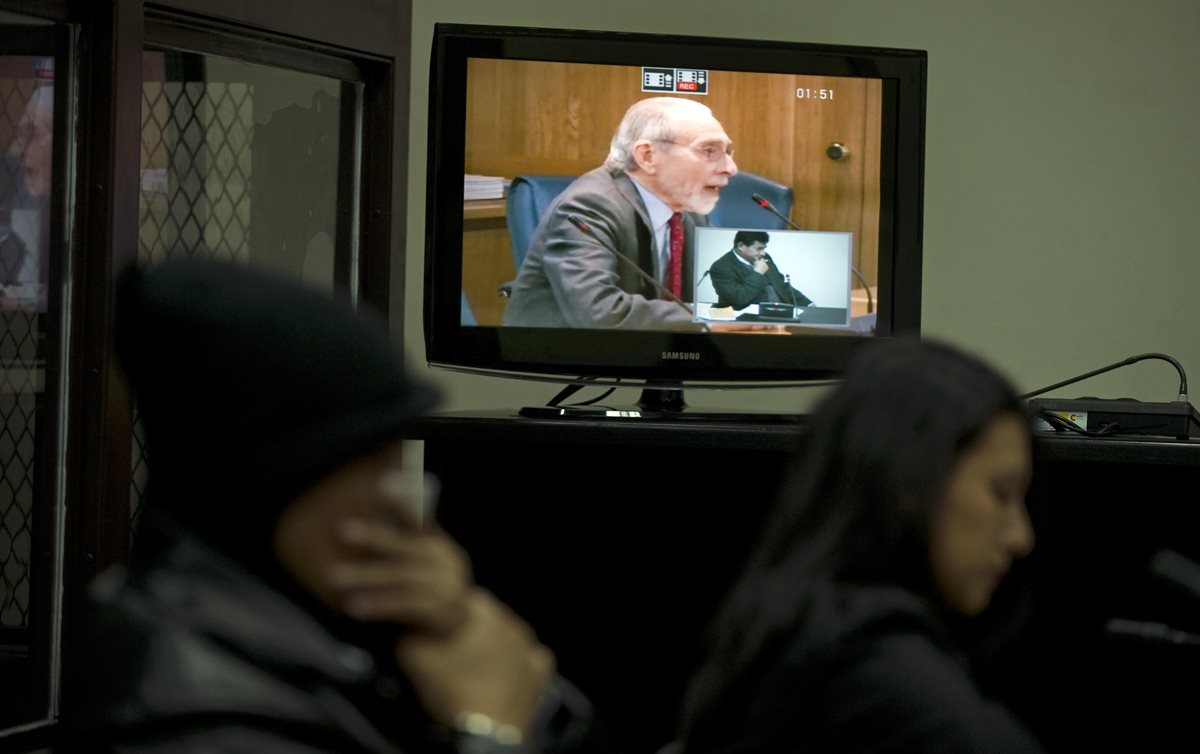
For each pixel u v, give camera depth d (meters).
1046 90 5.25
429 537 0.83
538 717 0.97
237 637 0.75
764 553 1.39
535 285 3.74
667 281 3.78
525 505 3.11
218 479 0.78
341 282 4.62
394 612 0.79
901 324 3.87
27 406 3.78
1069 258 5.27
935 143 5.19
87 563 3.78
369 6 4.50
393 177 4.62
